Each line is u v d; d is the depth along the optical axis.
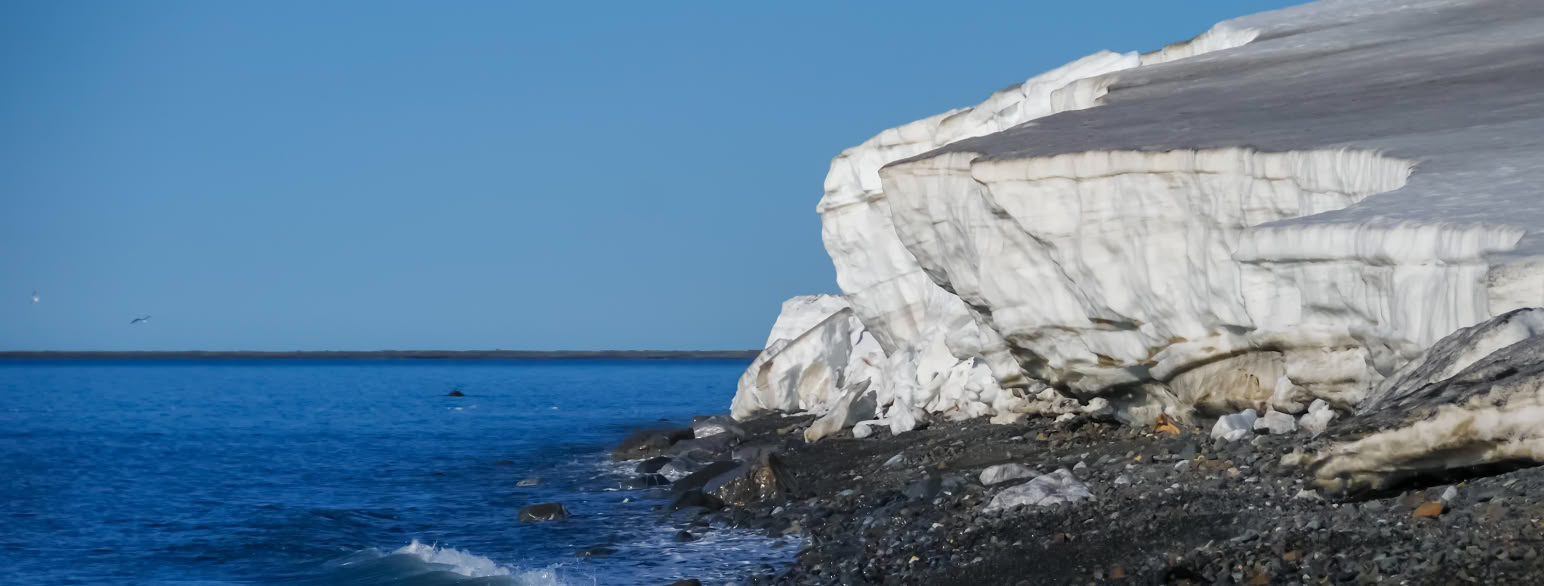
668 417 53.06
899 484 17.23
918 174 15.77
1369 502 8.83
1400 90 14.45
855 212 27.75
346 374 179.12
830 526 15.16
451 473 28.83
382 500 24.02
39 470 32.12
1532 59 15.45
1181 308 13.38
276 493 25.94
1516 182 9.20
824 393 35.56
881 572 11.95
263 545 18.98
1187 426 15.25
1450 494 8.34
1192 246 12.96
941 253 16.34
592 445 36.38
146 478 29.88
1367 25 20.27
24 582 16.88
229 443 41.81
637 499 21.48
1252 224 12.16
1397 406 7.60
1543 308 7.31
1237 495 11.23
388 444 39.66
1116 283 13.78
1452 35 18.38
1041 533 11.73
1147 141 13.38
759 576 13.29
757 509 17.78
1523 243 7.72
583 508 20.59
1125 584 9.37
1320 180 11.27
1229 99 15.46
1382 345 9.42
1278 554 8.55
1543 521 7.54
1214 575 8.65
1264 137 12.52
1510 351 7.09
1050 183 13.79
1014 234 14.70
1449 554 7.54
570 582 14.16
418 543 17.94
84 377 157.12
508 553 16.75
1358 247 8.91
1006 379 18.59
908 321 28.28
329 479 28.62
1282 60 18.09
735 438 29.72
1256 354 13.59
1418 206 8.96
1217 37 21.61
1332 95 14.69
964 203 15.25
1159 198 13.05
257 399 84.12
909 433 23.62
